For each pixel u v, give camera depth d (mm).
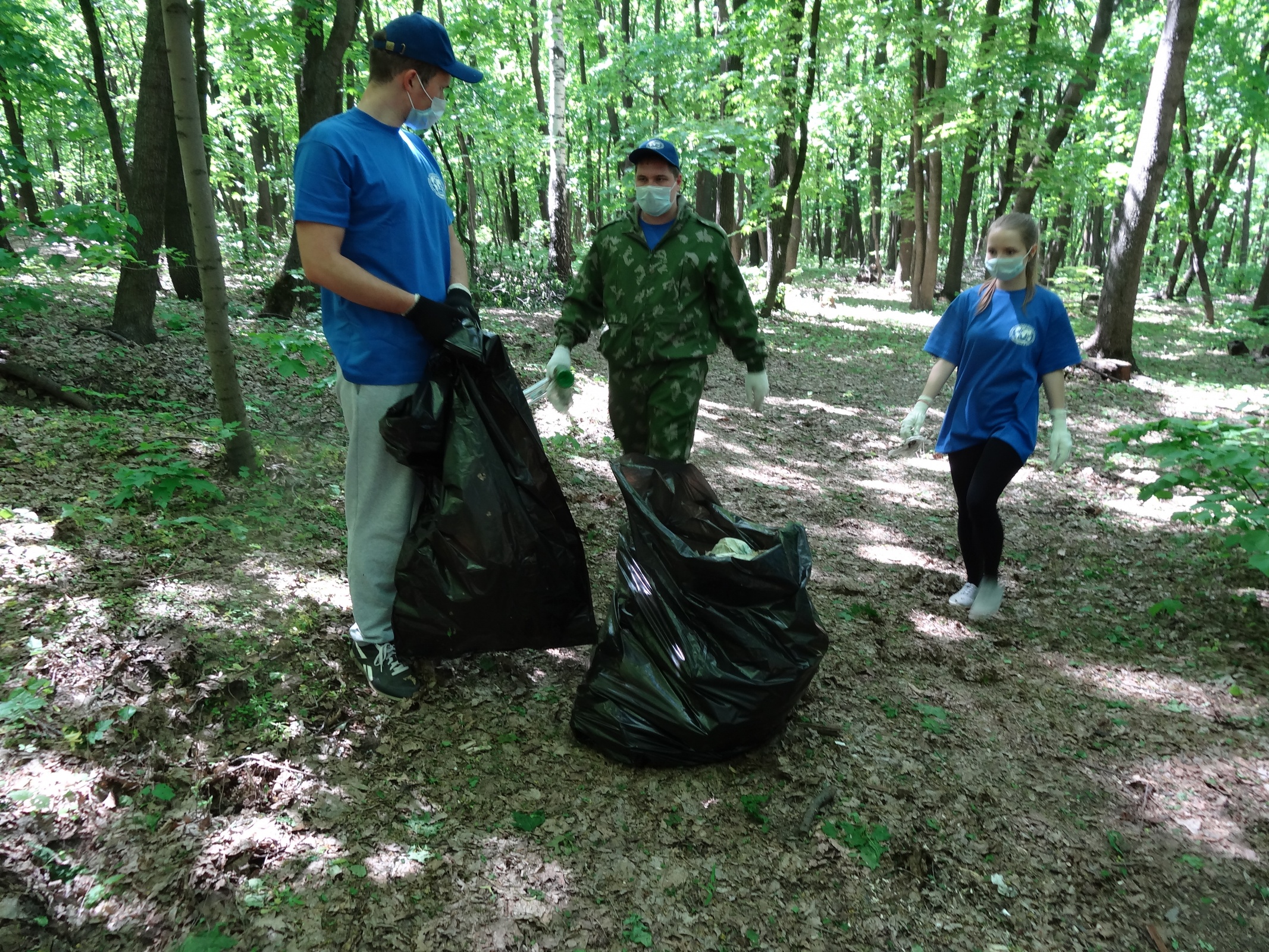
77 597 2674
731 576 2385
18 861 1749
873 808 2414
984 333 3561
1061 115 15656
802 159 13453
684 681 2398
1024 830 2400
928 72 16781
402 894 1951
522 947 1862
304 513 3768
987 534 3555
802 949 1945
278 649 2662
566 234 14781
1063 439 3555
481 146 16828
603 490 5000
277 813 2105
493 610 2561
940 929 2039
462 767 2391
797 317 14836
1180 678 3314
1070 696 3152
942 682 3174
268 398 5809
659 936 1938
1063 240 26281
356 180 2354
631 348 3414
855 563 4426
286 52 10547
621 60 17266
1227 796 2607
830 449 6836
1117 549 4691
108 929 1729
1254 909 2180
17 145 11102
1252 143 20281
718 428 7152
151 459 3768
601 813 2287
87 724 2160
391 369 2473
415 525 2602
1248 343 14594
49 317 6793
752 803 2365
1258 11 15008
